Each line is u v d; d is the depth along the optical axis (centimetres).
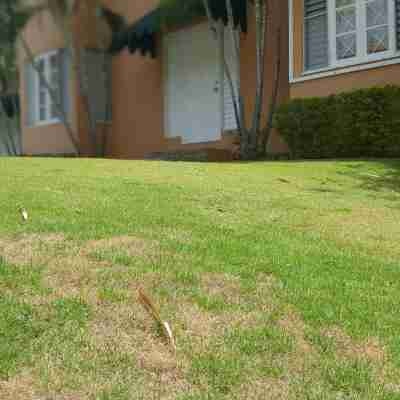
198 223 461
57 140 1734
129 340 265
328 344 269
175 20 1455
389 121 949
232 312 296
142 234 419
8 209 477
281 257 384
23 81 1841
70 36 1645
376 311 306
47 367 240
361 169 809
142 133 1681
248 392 228
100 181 641
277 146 1260
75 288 315
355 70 1046
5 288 312
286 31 1260
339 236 451
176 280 332
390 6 1002
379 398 227
